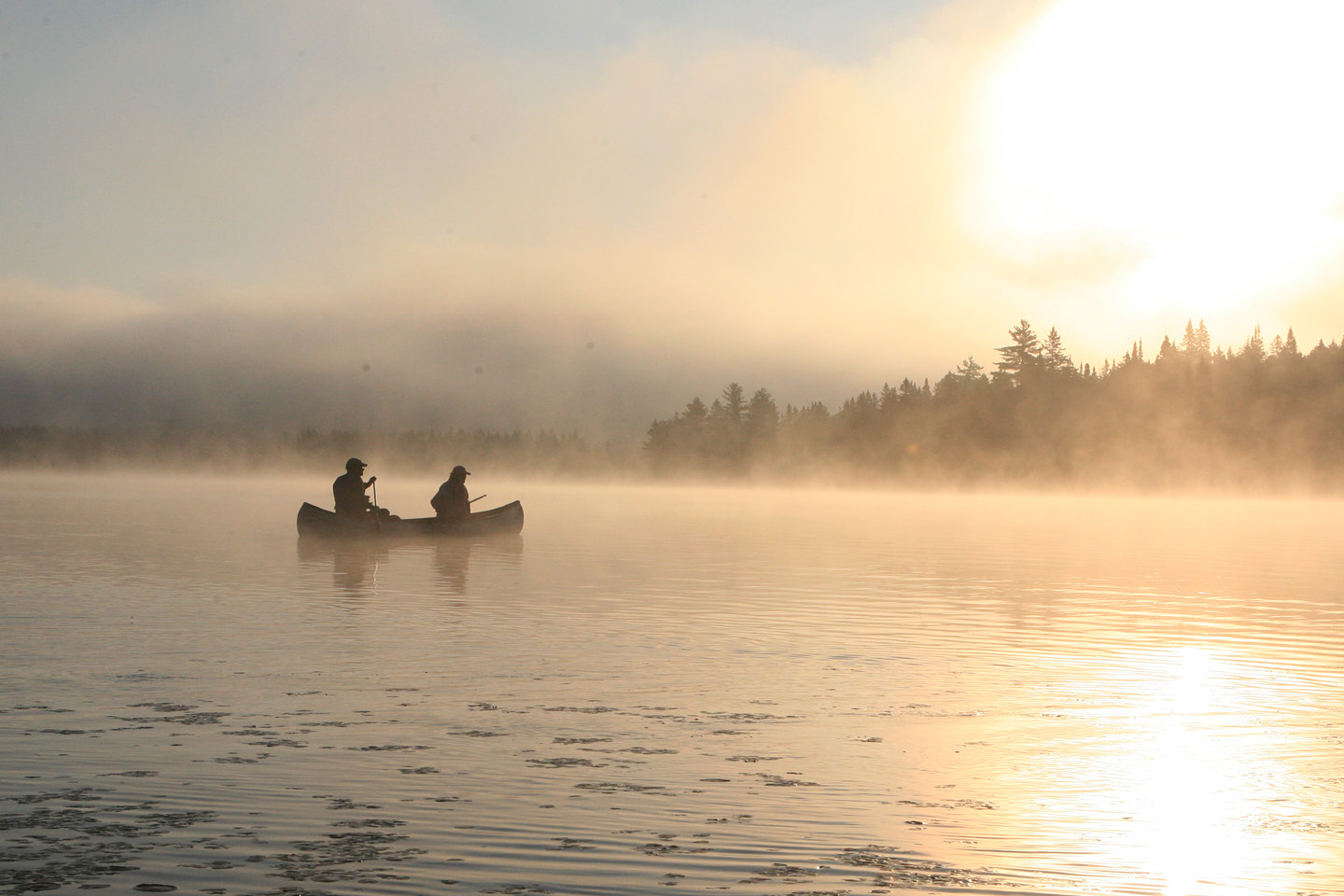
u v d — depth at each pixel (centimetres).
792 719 805
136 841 536
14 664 991
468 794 613
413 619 1322
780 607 1465
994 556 2466
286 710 815
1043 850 539
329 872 500
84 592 1558
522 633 1212
